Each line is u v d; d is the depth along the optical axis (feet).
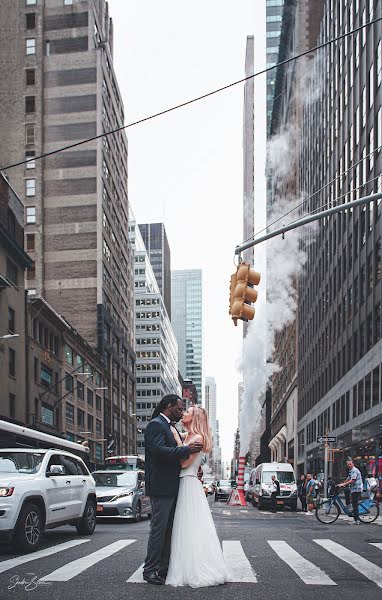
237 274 41.06
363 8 129.18
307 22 242.58
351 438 129.29
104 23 268.41
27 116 234.99
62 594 18.37
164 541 19.80
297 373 235.81
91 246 226.38
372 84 119.44
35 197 229.04
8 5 241.55
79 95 236.63
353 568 24.03
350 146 141.38
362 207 125.49
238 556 27.17
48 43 241.14
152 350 431.84
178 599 17.29
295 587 19.74
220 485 149.69
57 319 162.50
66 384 174.09
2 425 46.70
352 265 133.80
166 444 19.42
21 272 136.15
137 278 453.58
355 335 130.21
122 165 285.84
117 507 56.39
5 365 123.65
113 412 246.88
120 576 21.44
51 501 33.37
